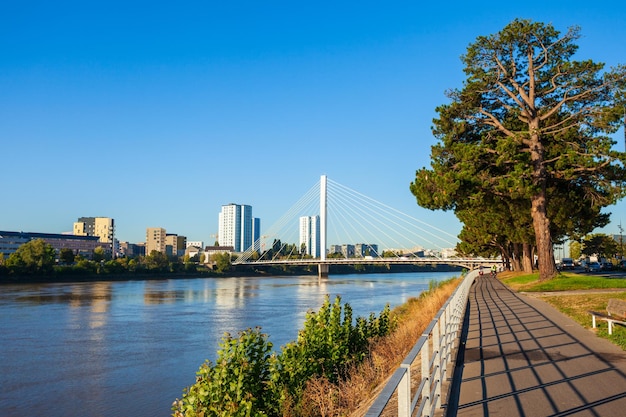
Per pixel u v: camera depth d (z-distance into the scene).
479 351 12.52
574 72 33.66
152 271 143.62
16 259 110.19
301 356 13.07
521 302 24.55
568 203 38.09
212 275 156.75
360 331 18.20
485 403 8.12
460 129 35.06
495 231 50.38
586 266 69.31
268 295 74.00
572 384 9.19
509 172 33.38
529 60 35.50
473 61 36.19
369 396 11.18
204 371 10.66
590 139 33.03
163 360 28.05
